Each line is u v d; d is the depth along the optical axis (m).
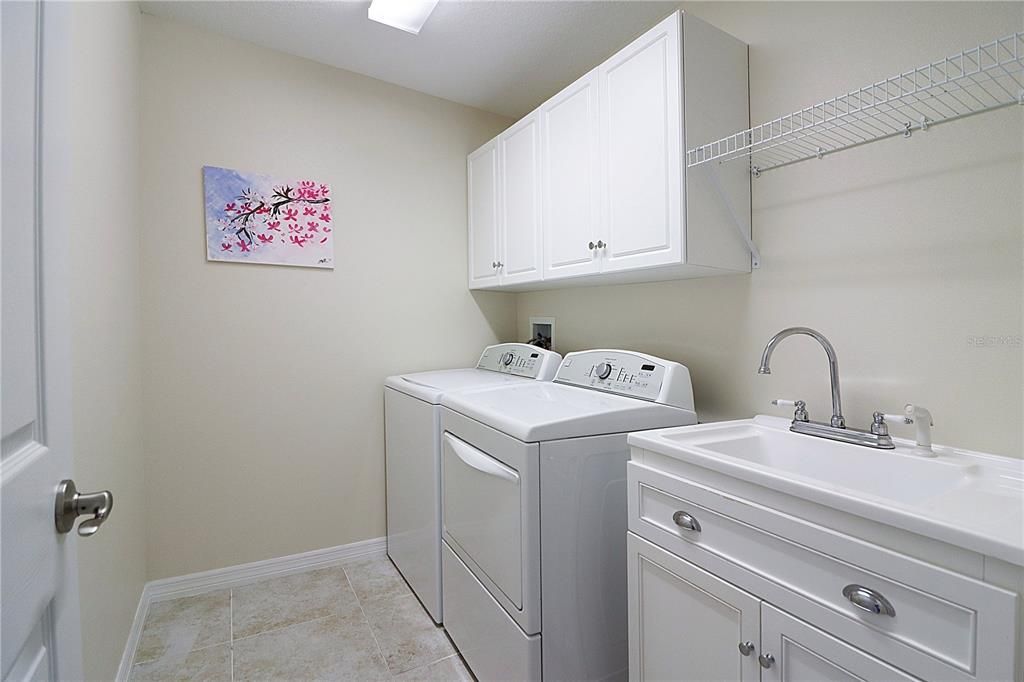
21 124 0.56
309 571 2.41
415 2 1.90
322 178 2.43
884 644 0.79
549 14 2.01
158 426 2.09
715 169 1.52
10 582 0.51
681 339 1.93
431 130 2.73
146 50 2.05
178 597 2.14
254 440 2.29
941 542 0.73
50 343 0.63
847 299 1.37
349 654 1.79
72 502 0.67
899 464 1.13
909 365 1.24
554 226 2.04
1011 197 1.07
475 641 1.66
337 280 2.48
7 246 0.52
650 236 1.57
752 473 0.98
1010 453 1.08
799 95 1.49
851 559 0.83
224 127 2.20
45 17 0.63
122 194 1.73
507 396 1.85
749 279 1.66
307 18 2.07
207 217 2.17
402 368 2.66
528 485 1.37
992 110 1.07
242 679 1.66
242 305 2.26
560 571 1.42
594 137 1.81
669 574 1.20
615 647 1.52
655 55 1.54
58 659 0.64
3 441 0.52
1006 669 0.66
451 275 2.80
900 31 1.25
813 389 1.46
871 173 1.32
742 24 1.67
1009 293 1.08
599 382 1.93
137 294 1.97
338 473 2.49
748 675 1.00
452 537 1.83
